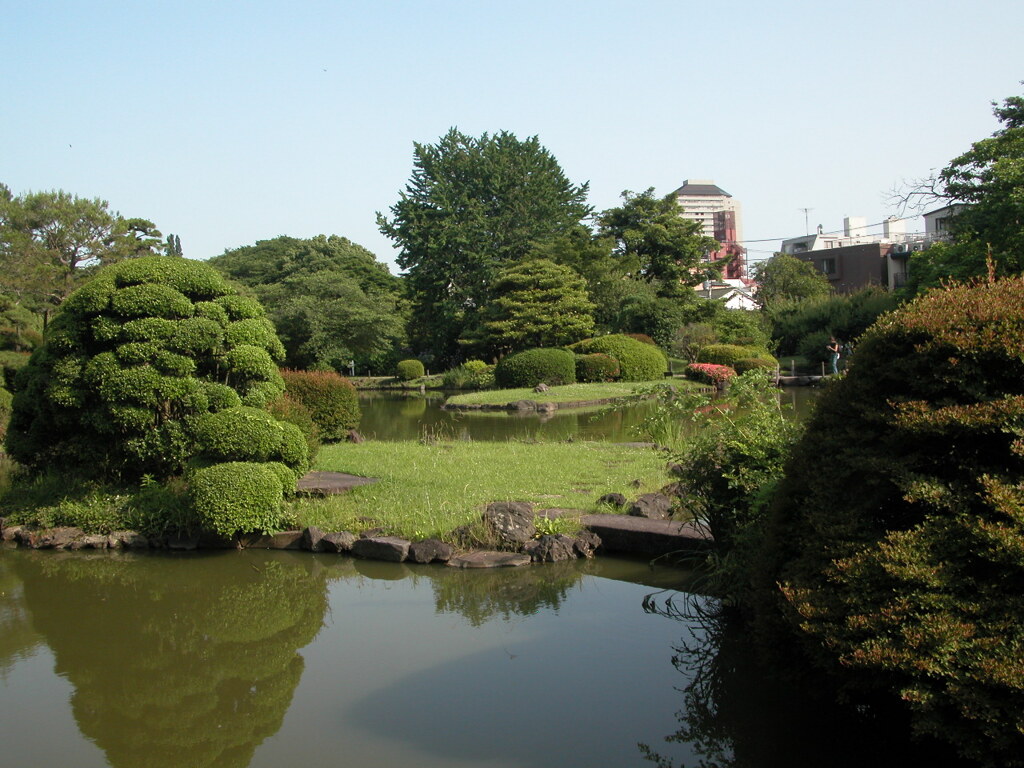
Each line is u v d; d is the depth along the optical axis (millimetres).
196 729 3678
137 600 5641
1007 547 2475
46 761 3438
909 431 2855
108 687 4199
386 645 4629
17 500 7801
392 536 6578
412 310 44625
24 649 4754
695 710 3693
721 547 4992
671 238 40281
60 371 7395
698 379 23891
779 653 3354
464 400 23562
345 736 3525
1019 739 2406
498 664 4289
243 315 8164
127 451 7453
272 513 6770
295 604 5461
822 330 34625
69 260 27406
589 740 3426
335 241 58938
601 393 23859
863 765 3146
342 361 41312
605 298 36656
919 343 2957
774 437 4750
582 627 4816
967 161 20984
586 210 46188
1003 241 19281
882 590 2732
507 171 42469
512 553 6176
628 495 7312
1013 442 2596
